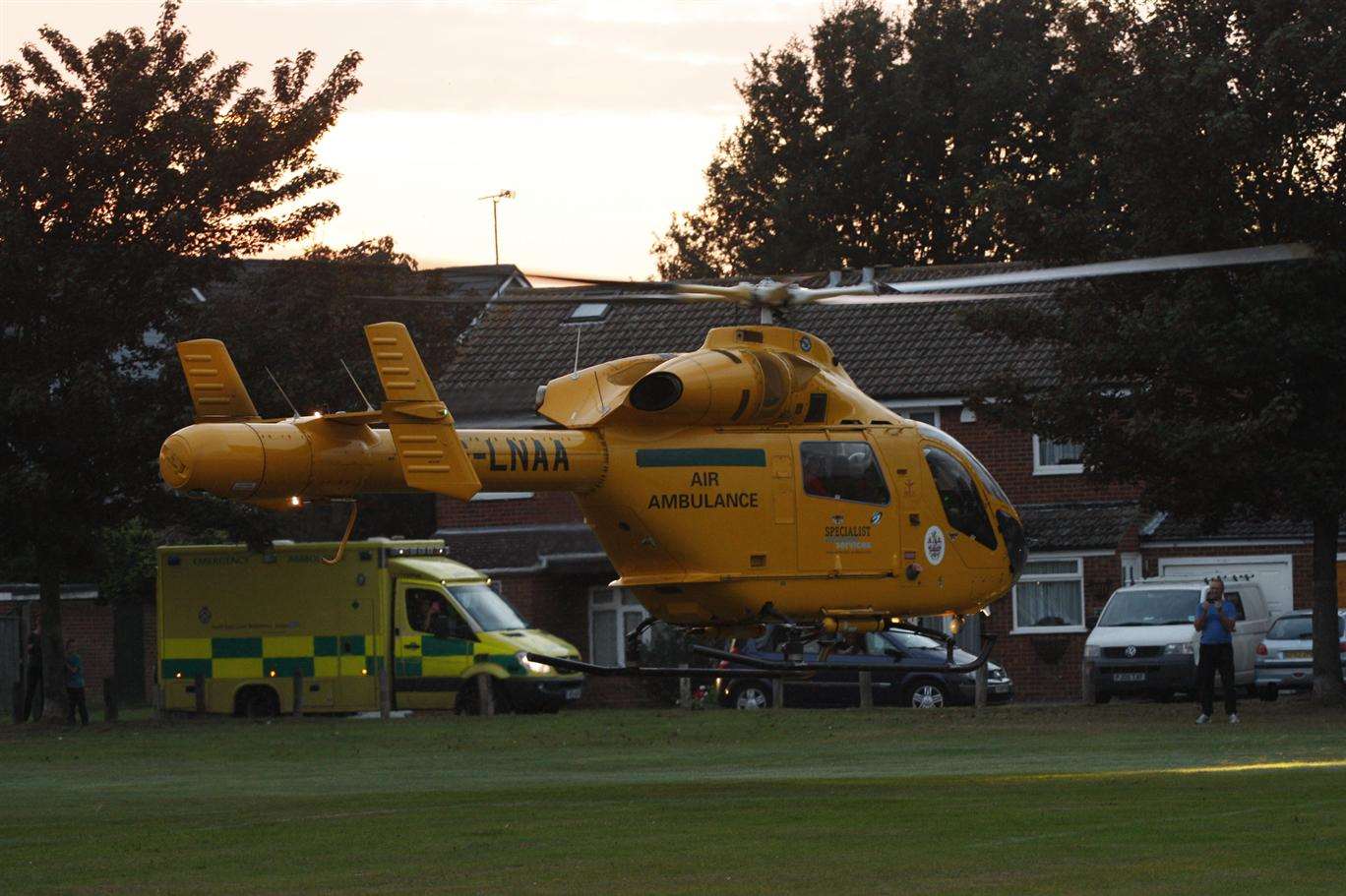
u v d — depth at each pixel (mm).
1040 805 66375
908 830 59281
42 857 57406
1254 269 121375
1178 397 126250
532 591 174500
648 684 167500
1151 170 121312
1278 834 56594
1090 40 126000
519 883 49812
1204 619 113000
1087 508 168750
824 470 74875
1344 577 162125
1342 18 118688
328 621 142875
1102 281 126312
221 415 71000
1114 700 150625
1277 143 119750
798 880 49125
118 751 110875
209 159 135875
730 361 73812
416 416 68188
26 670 158375
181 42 138875
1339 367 121688
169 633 146250
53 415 130000
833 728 117812
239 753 107750
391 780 88062
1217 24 124500
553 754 102562
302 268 150000
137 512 139125
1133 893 45844
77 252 132625
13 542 134375
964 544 77438
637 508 73000
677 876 50406
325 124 140000
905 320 184000
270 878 51844
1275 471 119125
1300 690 148125
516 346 192500
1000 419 131250
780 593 73938
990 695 143500
